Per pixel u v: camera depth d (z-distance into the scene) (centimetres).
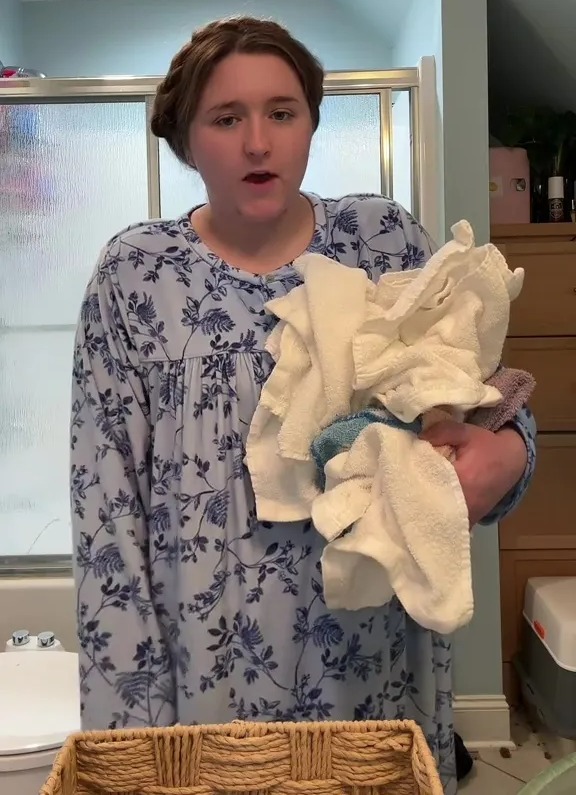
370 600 70
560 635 165
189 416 80
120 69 248
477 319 68
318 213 86
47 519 190
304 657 83
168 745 59
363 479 66
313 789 60
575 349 180
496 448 67
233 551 82
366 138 174
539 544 186
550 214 183
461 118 165
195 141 78
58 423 188
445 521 60
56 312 184
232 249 85
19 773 114
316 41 245
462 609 59
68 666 143
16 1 242
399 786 59
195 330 82
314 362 72
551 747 179
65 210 181
